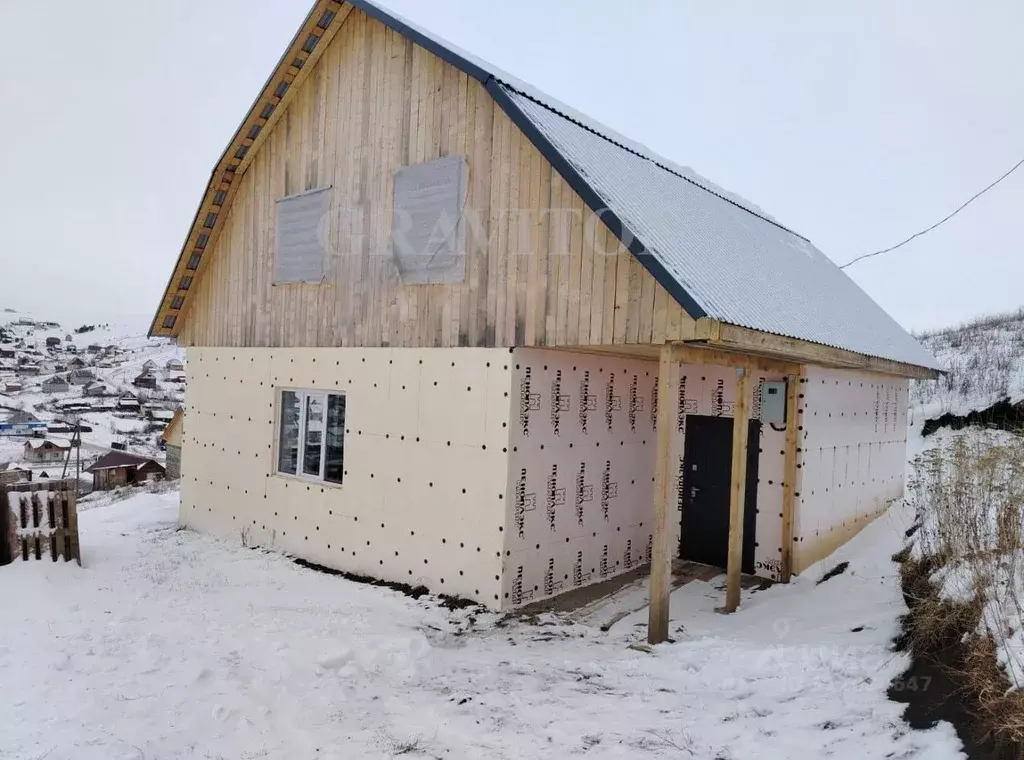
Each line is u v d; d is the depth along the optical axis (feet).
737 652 17.22
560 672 16.92
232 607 22.13
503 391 21.99
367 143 27.20
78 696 14.28
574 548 24.75
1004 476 18.24
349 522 27.27
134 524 37.58
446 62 24.13
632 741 12.62
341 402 28.66
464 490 23.07
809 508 26.37
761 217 41.19
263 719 13.64
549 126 22.12
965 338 71.82
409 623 20.93
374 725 13.57
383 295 26.35
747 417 22.33
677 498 29.60
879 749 11.34
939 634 15.10
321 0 26.81
